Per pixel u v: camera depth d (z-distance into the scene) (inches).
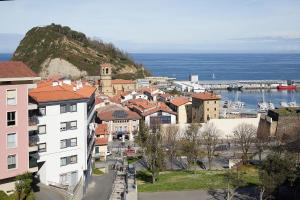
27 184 2876.5
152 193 3693.4
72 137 3661.4
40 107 3447.3
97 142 5433.1
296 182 3356.3
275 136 6471.5
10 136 3011.8
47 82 4291.3
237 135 6289.4
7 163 2999.5
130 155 5610.2
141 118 7042.3
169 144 5418.3
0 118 2935.5
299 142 5462.6
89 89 4338.1
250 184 3833.7
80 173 3720.5
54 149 3543.3
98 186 4018.2
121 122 6939.0
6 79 2920.8
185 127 6609.3
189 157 4817.9
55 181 3563.0
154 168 4143.7
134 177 4325.8
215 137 5753.0
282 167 3152.1
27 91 3090.6
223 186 3838.6
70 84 4370.1
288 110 7140.8
